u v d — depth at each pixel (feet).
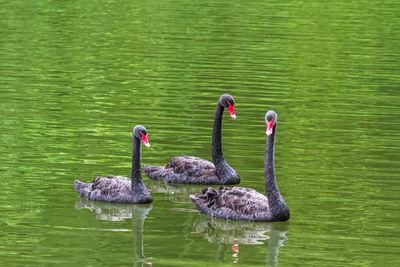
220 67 91.50
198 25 118.32
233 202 47.16
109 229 43.93
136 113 70.74
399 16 132.26
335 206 48.03
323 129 66.85
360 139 63.82
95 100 75.25
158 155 59.00
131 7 133.90
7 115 68.44
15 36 105.70
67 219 45.34
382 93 81.46
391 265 38.88
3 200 47.70
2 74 84.69
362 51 103.40
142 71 88.43
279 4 141.79
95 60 93.45
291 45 105.81
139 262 38.93
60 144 60.34
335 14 132.57
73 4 135.13
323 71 91.15
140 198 49.39
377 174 54.54
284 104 75.56
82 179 52.24
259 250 41.16
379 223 45.19
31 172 53.31
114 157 57.67
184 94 78.74
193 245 41.78
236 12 131.23
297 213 46.88
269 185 45.93
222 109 55.36
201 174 54.90
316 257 40.06
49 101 74.18
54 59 93.04
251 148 61.11
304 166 56.18
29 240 41.52
